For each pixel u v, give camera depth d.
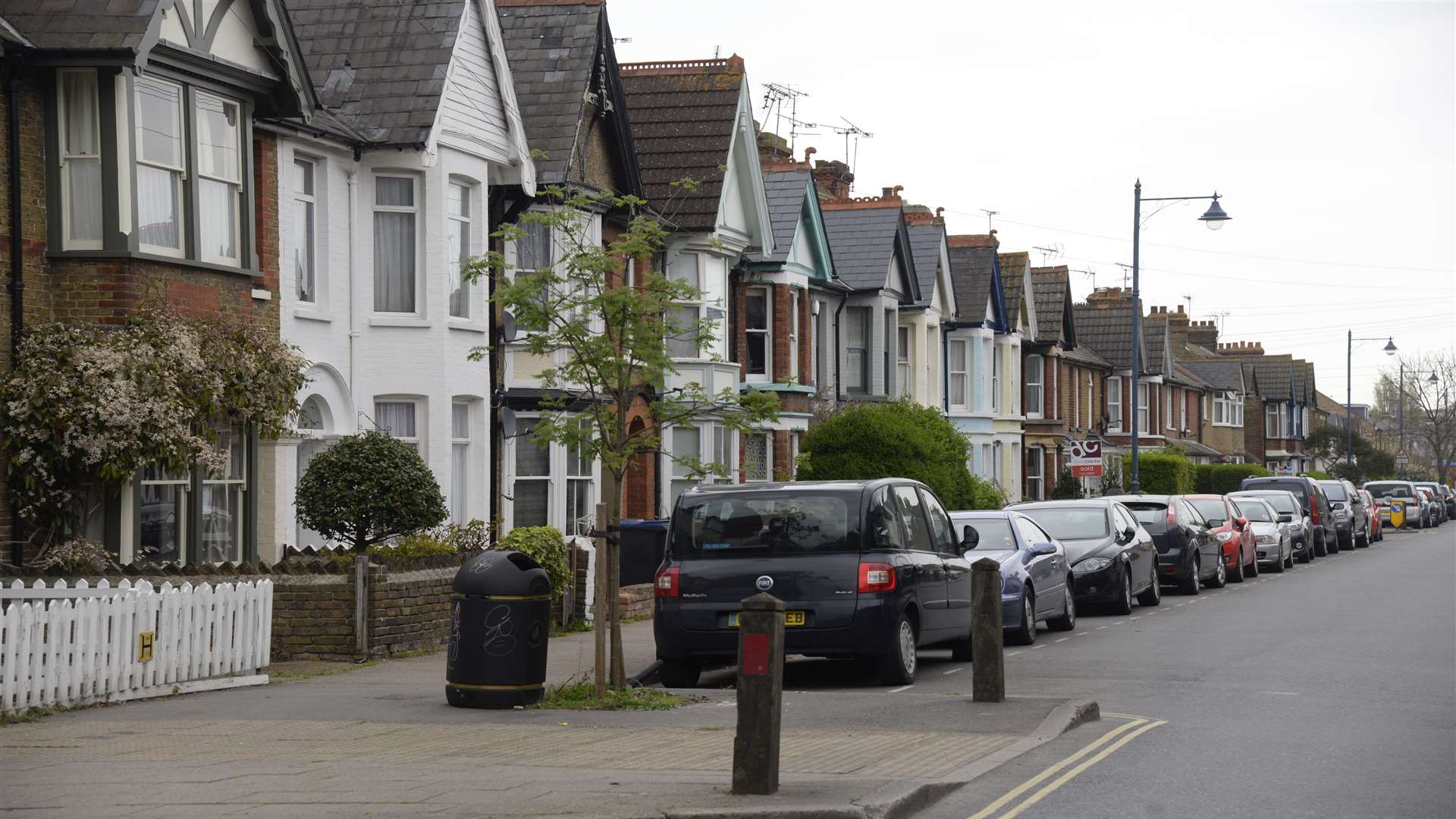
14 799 9.02
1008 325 51.38
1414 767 11.06
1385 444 143.62
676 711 13.51
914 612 16.75
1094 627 23.16
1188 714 13.72
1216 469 71.69
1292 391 102.06
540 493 27.56
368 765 10.34
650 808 8.70
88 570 16.72
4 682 12.61
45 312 17.59
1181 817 9.23
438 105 23.27
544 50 28.27
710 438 32.34
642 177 31.92
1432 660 18.25
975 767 10.48
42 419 16.73
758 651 9.25
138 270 17.78
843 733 12.09
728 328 33.78
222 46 19.61
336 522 19.67
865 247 41.78
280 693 14.57
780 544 15.94
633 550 24.52
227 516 20.17
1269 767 11.00
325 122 22.59
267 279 20.83
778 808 8.66
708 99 33.06
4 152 17.17
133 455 16.88
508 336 26.33
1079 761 11.09
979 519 21.62
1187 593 29.92
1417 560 42.28
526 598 13.65
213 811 8.66
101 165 17.59
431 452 23.66
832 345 40.34
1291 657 18.52
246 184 20.03
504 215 26.22
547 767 10.29
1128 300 69.62
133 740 11.48
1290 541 39.53
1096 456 37.94
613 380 15.09
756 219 34.19
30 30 17.42
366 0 24.66
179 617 14.50
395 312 23.64
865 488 16.30
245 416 18.66
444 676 16.02
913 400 42.31
